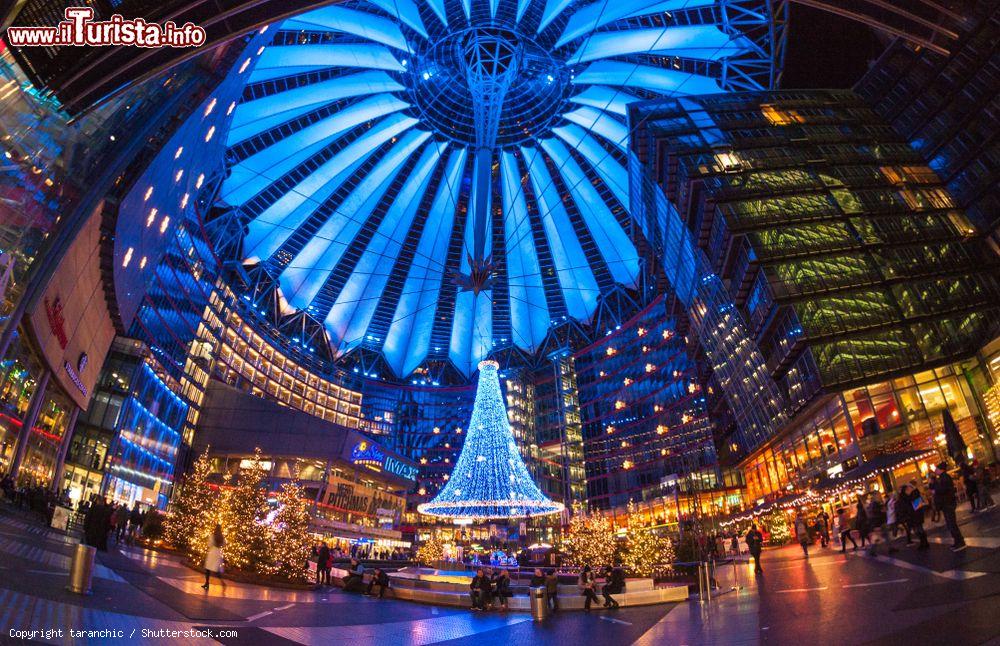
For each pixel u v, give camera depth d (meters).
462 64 67.75
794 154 46.19
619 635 12.64
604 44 62.91
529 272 94.69
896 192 43.38
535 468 99.00
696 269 56.66
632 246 86.94
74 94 20.34
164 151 31.12
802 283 40.03
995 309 38.25
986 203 40.19
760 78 56.56
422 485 98.88
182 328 62.91
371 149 74.31
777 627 10.36
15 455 30.05
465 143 77.12
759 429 57.16
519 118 75.88
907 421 36.19
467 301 99.69
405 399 106.38
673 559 25.42
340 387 98.88
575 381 105.94
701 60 59.94
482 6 64.69
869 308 39.25
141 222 35.69
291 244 83.69
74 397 37.69
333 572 26.78
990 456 34.12
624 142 69.94
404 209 82.12
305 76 66.00
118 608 10.88
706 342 66.19
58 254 24.78
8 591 10.05
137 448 51.28
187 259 64.25
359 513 77.12
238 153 69.50
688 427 83.50
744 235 41.88
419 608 19.05
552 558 25.31
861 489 37.78
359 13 57.81
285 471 67.19
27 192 21.47
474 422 38.75
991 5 34.16
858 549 21.72
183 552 27.41
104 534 19.94
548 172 82.50
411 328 103.50
